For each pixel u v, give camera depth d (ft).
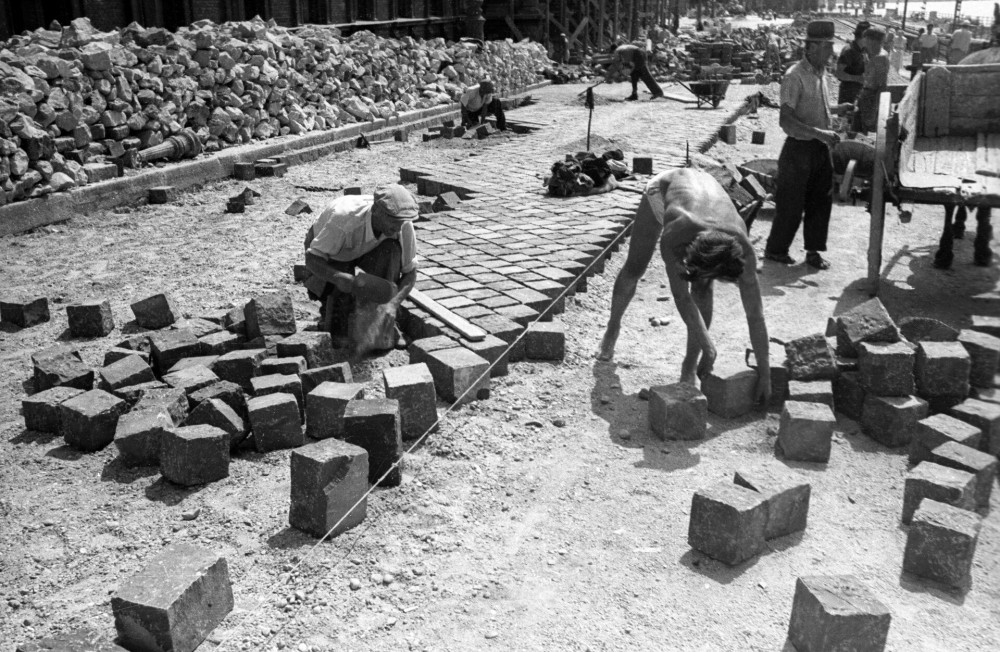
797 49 123.13
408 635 10.49
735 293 24.20
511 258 24.77
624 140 48.52
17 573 11.75
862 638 9.78
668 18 188.44
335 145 49.62
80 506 13.38
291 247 29.07
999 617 10.93
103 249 29.25
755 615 10.92
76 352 18.19
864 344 16.08
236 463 14.66
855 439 15.70
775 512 12.34
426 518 12.96
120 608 9.96
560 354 18.93
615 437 15.65
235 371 17.16
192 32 45.52
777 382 16.74
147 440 14.51
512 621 10.76
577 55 111.55
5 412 16.93
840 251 28.53
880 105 23.27
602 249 25.85
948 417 14.78
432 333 19.35
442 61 74.74
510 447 15.19
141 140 39.32
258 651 10.22
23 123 32.19
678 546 12.37
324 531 12.34
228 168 42.14
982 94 27.58
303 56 53.06
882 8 329.52
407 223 18.84
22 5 49.24
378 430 13.48
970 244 29.50
